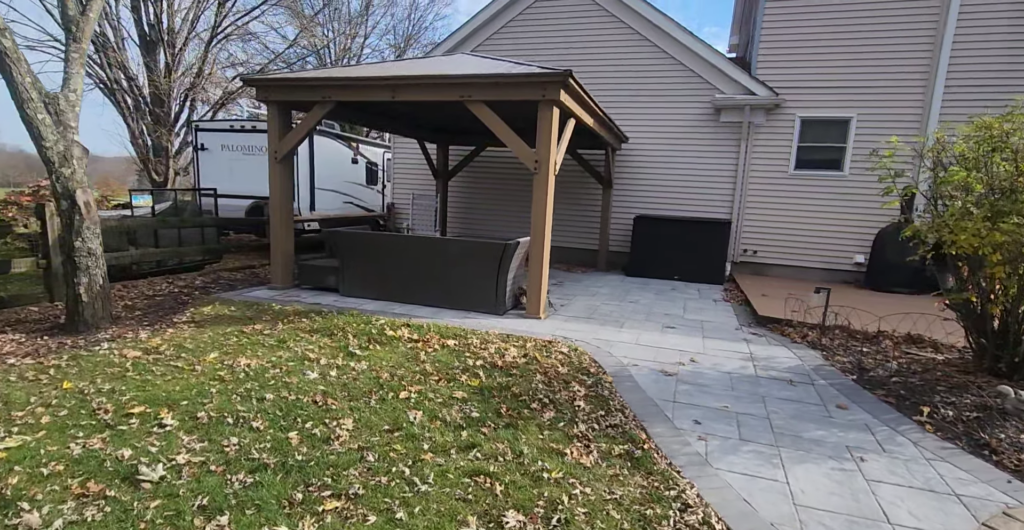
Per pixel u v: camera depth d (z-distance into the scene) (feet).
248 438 8.72
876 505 7.82
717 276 27.68
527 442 9.19
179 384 10.80
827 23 27.27
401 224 37.27
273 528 6.56
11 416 9.15
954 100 25.85
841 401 11.64
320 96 18.92
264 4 42.39
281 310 17.34
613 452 9.07
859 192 27.61
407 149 36.50
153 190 27.99
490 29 32.99
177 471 7.70
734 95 28.58
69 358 12.25
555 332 16.19
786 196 28.81
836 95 27.53
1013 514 7.65
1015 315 12.48
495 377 12.09
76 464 7.75
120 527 6.48
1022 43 24.61
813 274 28.86
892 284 24.90
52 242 17.65
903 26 26.18
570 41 31.58
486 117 17.31
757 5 31.76
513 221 34.50
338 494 7.34
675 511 7.45
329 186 34.55
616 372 13.01
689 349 15.12
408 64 20.21
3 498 6.88
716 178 29.84
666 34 29.71
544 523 7.00
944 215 12.74
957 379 12.86
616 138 27.55
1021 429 10.29
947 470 8.87
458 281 18.29
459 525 6.84
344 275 19.76
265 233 29.53
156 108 39.06
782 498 7.91
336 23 60.70
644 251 28.76
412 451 8.61
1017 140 11.98
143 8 37.32
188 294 20.33
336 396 10.57
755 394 11.94
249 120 31.27
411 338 14.70
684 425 10.30
